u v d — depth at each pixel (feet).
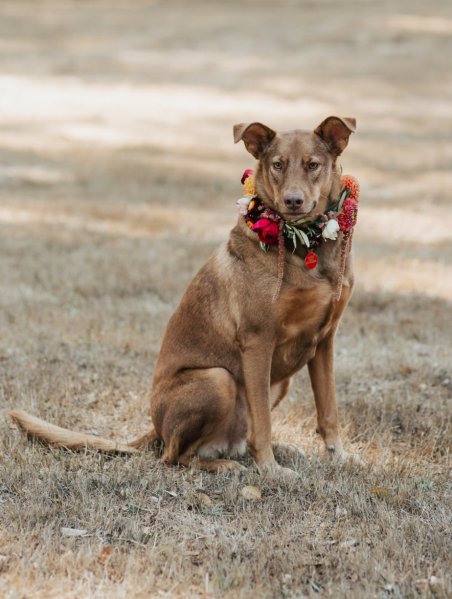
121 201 60.95
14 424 26.30
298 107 94.89
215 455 24.88
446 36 134.10
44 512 20.48
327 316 23.58
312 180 22.59
